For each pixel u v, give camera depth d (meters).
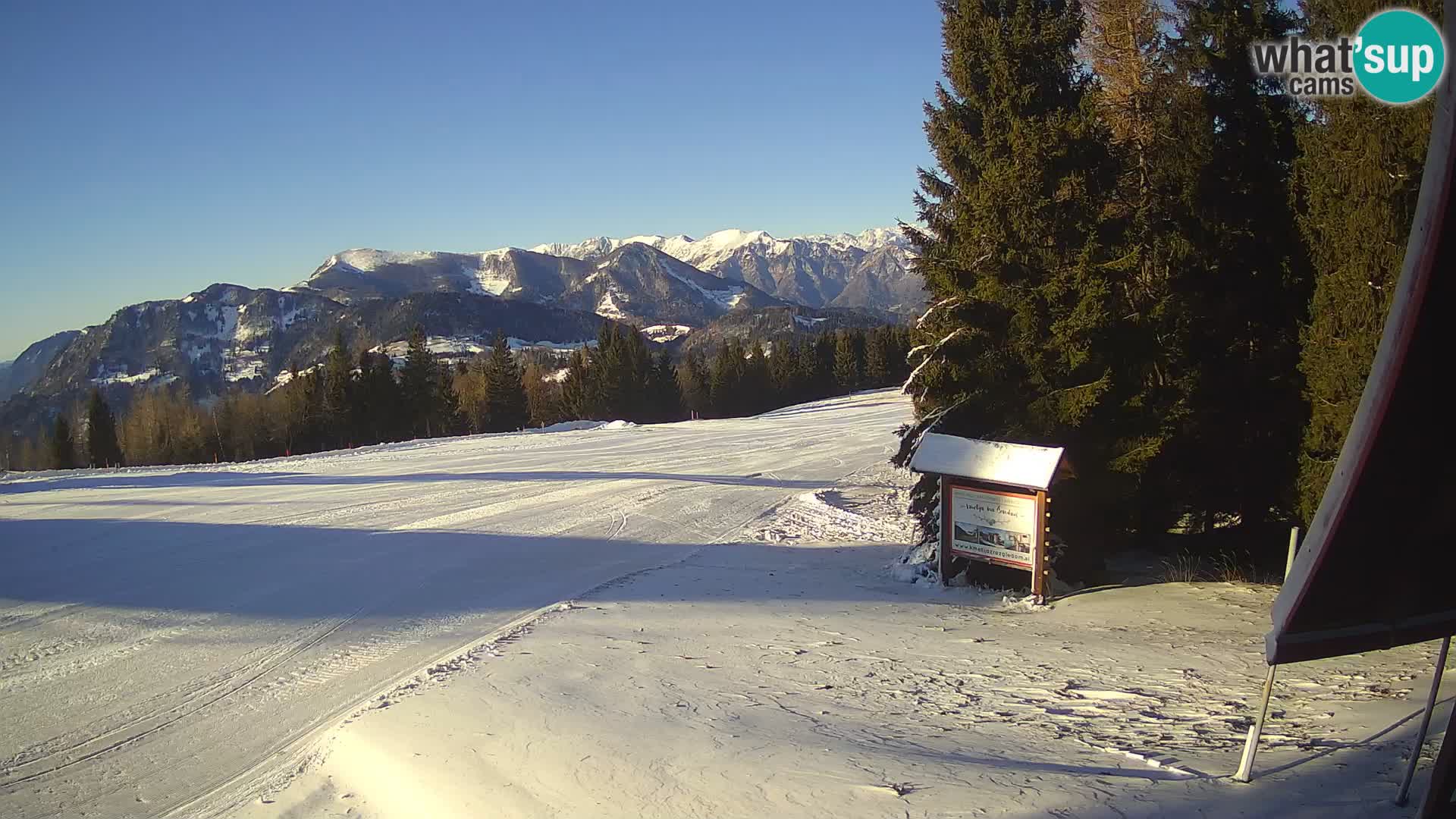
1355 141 10.85
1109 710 7.00
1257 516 14.78
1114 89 15.90
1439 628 4.08
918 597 13.41
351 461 32.84
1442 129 3.40
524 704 7.58
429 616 12.07
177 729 8.08
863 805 4.86
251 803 6.32
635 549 17.44
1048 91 14.24
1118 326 13.38
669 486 25.84
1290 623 3.82
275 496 23.39
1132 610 11.82
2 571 14.55
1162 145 14.91
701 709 7.32
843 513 21.75
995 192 13.73
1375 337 10.83
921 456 14.11
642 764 5.91
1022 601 12.75
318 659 10.17
